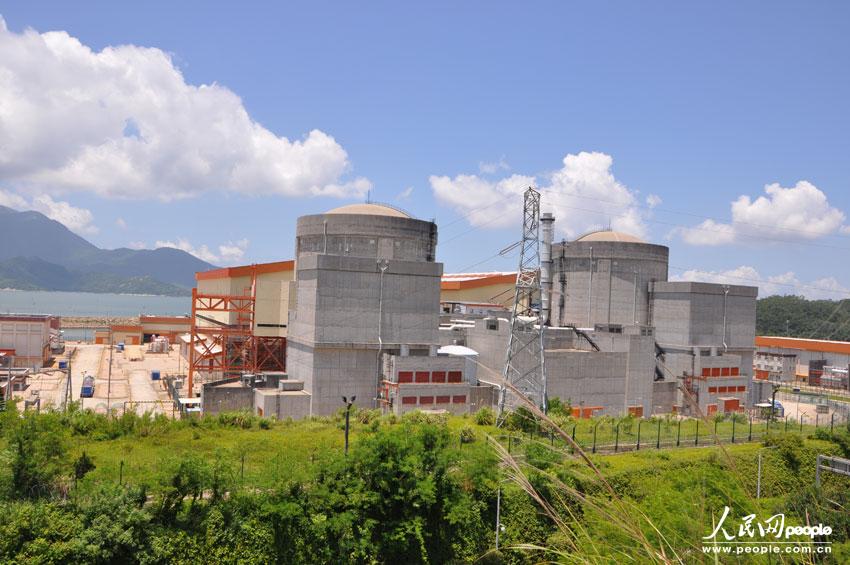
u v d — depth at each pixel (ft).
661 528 56.90
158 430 155.02
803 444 179.73
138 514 101.09
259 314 242.78
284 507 108.37
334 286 204.13
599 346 253.24
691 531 34.09
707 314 285.43
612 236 306.55
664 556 24.77
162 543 102.12
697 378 268.41
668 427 201.05
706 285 284.20
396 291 212.64
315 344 200.95
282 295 245.24
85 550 95.50
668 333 285.64
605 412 236.43
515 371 219.41
